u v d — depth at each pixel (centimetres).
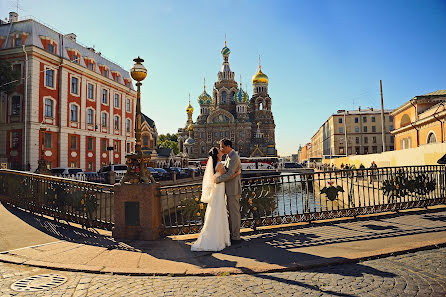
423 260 459
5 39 2980
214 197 568
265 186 701
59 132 3153
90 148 3638
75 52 3450
